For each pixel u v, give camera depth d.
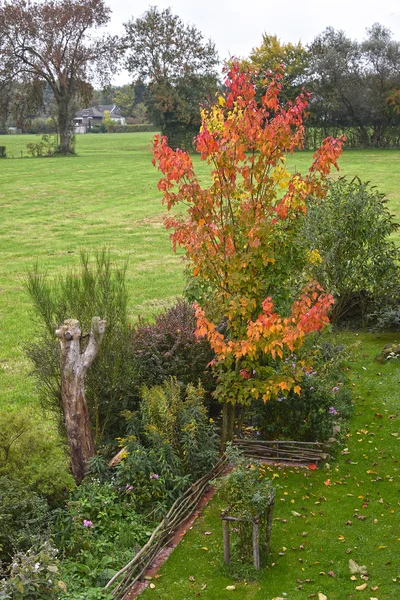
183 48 56.88
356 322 13.70
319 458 8.08
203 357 9.32
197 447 7.84
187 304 10.48
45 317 8.34
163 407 7.93
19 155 62.84
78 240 24.91
